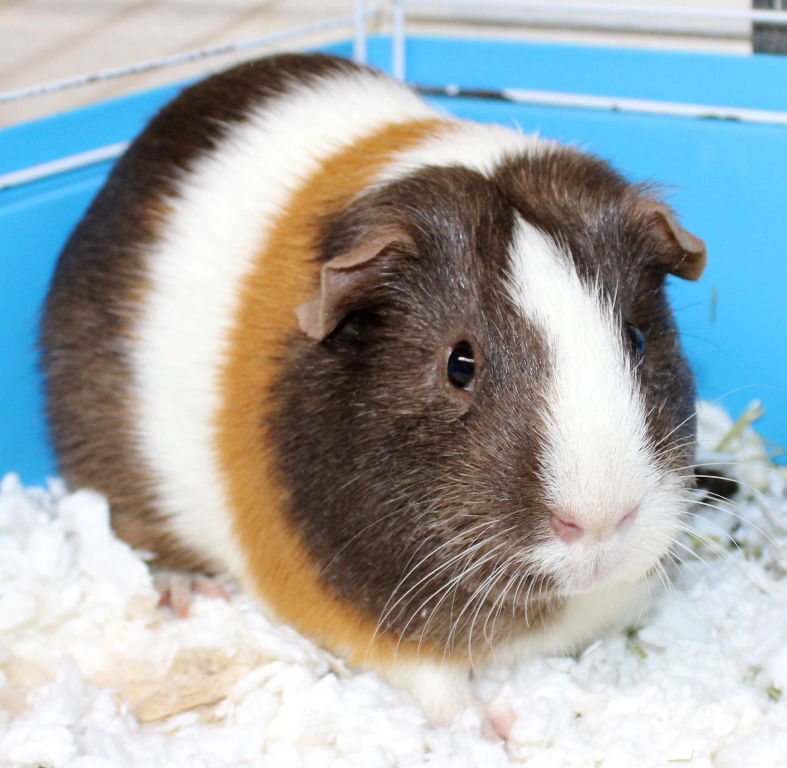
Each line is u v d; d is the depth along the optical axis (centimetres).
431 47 64
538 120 59
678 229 39
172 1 73
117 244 46
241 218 44
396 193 39
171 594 48
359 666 45
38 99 75
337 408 39
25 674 45
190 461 44
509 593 38
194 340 43
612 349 37
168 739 43
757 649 46
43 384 49
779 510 51
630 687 45
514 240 38
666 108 57
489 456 37
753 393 56
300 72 48
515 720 44
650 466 37
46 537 47
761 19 55
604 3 64
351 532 39
